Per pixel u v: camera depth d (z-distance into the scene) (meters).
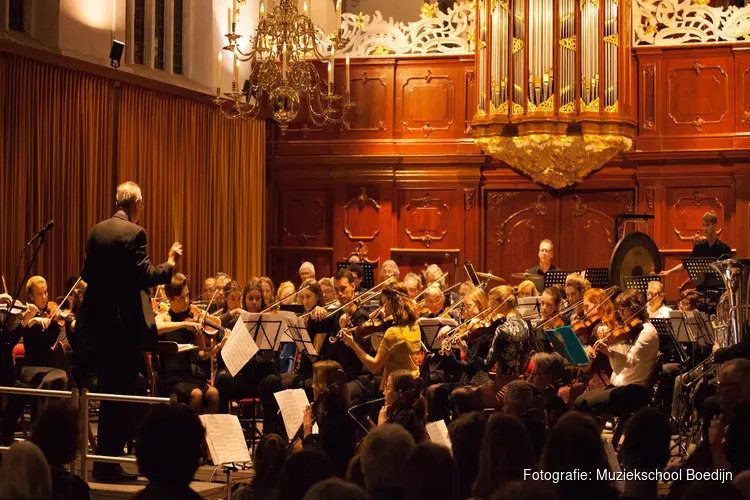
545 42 11.98
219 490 6.58
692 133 12.41
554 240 12.95
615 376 7.79
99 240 6.64
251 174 13.27
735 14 12.45
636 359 7.59
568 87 11.99
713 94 12.37
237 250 13.04
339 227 13.39
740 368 4.88
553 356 6.70
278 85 10.70
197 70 12.66
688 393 8.33
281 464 4.64
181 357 7.80
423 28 13.30
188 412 3.50
